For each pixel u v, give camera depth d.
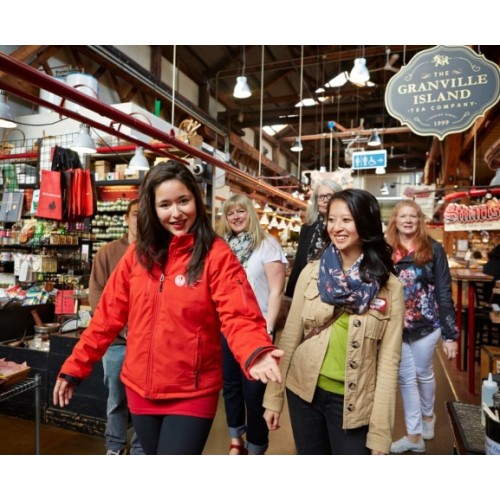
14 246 4.73
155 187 1.35
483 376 3.59
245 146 12.86
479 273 4.84
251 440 2.35
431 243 2.46
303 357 1.54
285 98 12.32
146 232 1.38
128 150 5.07
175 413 1.36
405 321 2.47
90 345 1.51
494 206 6.93
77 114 3.37
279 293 2.44
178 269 1.36
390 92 3.95
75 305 3.69
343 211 1.43
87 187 3.86
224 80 11.74
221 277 1.33
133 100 8.70
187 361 1.35
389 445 1.38
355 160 8.80
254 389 2.28
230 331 1.27
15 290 4.20
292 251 11.23
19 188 4.83
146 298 1.38
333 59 9.79
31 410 3.08
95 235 5.09
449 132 3.77
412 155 17.44
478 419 1.70
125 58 7.41
